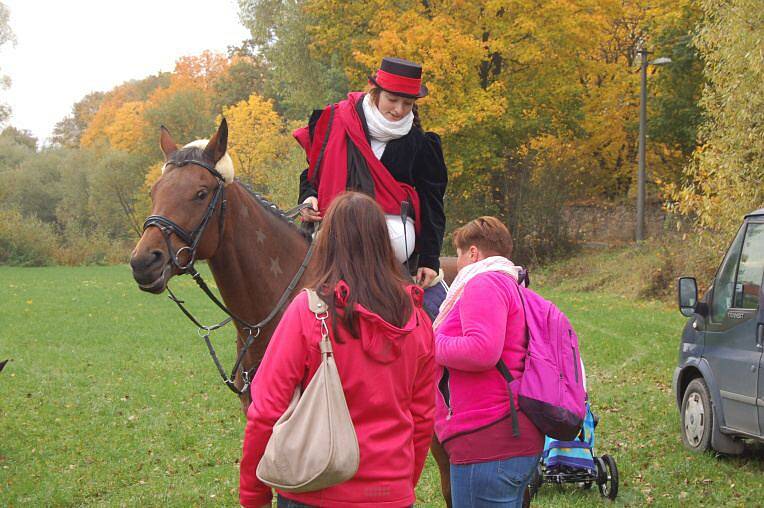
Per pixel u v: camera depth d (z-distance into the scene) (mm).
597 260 28297
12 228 44031
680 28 31078
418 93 4477
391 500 2650
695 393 7586
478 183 32344
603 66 31469
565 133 32719
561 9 27234
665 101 32469
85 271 37312
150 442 8062
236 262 4383
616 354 13523
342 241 2729
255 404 2633
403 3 29141
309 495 2627
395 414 2723
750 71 15570
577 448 6094
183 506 6152
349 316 2605
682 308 7504
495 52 28469
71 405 9734
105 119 81688
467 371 3641
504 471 3627
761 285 6727
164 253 4078
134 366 12547
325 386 2562
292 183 36438
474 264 3885
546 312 3758
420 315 2869
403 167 4582
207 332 4539
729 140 16156
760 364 6527
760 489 6461
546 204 30906
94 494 6480
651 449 7691
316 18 33031
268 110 45562
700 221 18172
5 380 11297
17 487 6531
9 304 21375
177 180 4199
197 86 70812
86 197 60219
